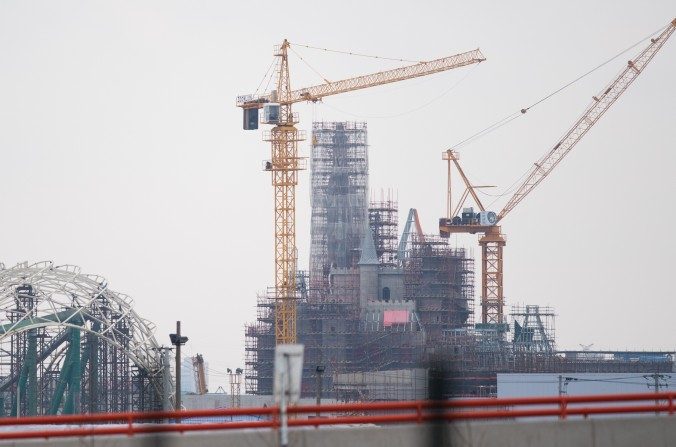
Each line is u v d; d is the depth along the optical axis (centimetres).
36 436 10850
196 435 10888
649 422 11050
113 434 10994
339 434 10894
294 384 9050
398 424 12169
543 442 10969
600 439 11006
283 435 9031
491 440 10956
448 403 10919
